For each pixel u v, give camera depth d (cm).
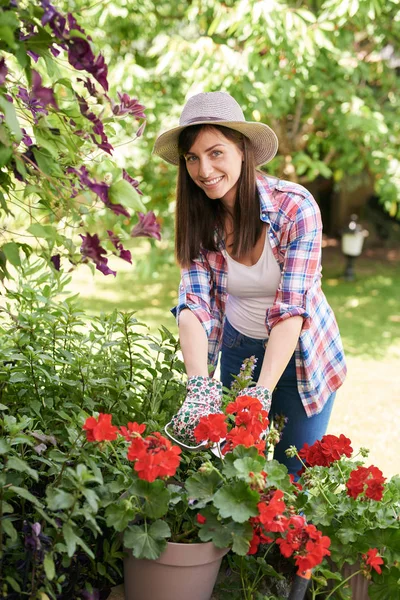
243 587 175
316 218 200
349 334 626
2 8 138
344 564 175
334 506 176
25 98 158
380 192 655
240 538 158
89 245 146
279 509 154
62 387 213
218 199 208
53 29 138
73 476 152
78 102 150
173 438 176
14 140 150
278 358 189
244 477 156
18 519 164
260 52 516
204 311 205
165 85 605
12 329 217
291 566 186
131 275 882
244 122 187
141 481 159
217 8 487
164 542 158
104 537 176
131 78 499
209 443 174
